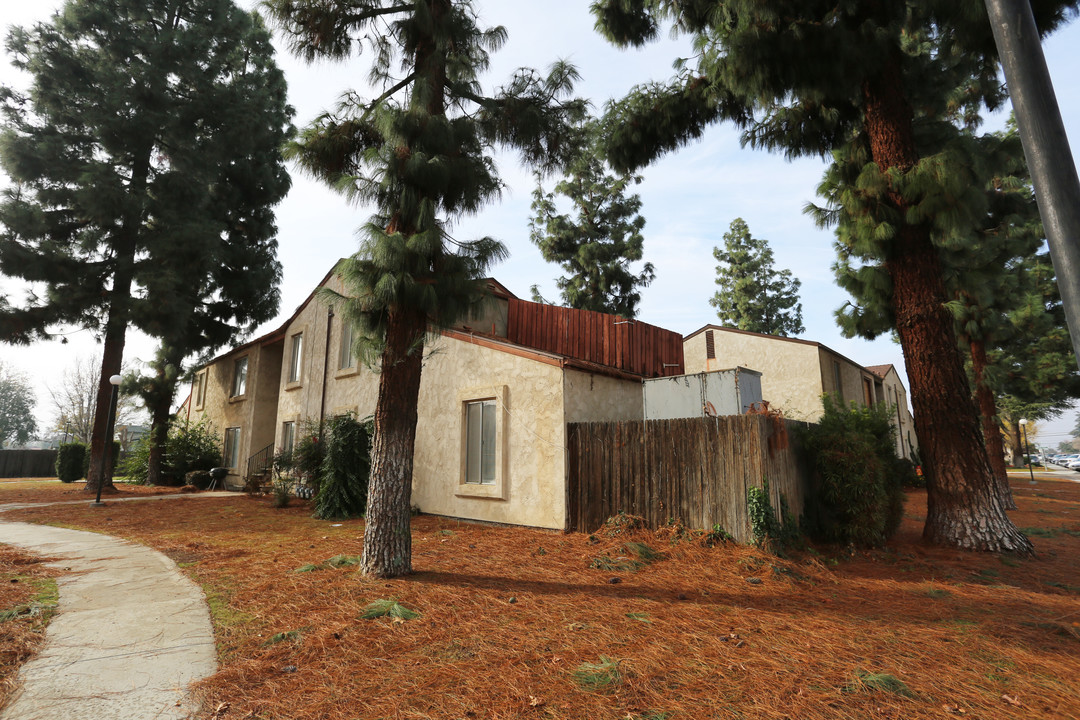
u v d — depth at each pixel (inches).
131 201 703.7
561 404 365.1
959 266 464.8
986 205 291.7
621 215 1162.6
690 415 367.9
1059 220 89.0
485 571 245.3
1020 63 95.3
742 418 281.7
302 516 466.6
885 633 164.2
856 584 225.8
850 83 326.0
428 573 239.3
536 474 373.7
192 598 206.4
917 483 679.7
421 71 263.6
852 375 861.8
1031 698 122.5
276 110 1015.0
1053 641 158.7
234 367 900.0
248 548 309.7
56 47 698.2
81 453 986.7
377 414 244.7
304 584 220.1
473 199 254.5
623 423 332.2
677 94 401.1
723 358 799.7
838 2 316.5
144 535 361.1
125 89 704.4
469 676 134.3
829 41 305.0
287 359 730.8
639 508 317.7
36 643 157.6
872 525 280.4
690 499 297.4
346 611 185.3
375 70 277.6
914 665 140.2
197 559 280.1
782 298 1630.2
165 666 142.3
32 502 589.3
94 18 709.3
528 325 550.6
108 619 180.7
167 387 887.7
